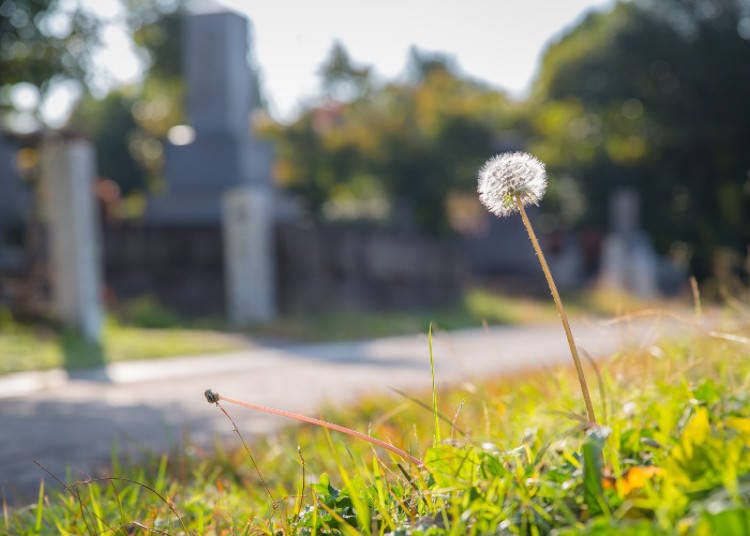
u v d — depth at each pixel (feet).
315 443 16.80
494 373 23.31
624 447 8.84
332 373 36.60
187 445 16.78
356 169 80.33
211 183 67.00
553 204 109.19
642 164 131.75
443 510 7.09
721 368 13.61
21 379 34.65
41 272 52.39
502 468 7.77
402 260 72.84
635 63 126.31
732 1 122.31
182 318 61.46
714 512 5.18
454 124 81.82
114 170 143.13
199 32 66.90
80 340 45.42
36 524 10.63
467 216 103.86
